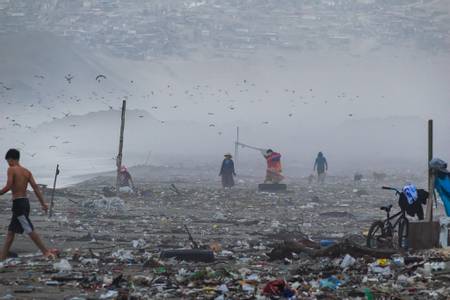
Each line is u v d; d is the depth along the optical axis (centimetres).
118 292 3622
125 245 5772
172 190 12156
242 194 11750
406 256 4794
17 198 4794
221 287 3719
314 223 7975
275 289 3619
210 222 7888
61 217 7938
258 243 5916
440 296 3544
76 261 4772
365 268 4366
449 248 5097
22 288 3722
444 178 5381
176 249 5228
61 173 19025
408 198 5269
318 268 4484
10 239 4803
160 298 3531
